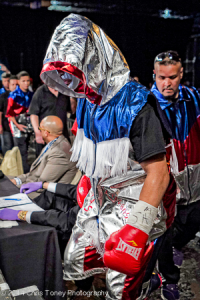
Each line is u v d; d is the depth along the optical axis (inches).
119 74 42.2
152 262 51.3
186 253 88.1
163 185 40.5
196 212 74.7
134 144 41.8
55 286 54.6
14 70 328.2
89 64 39.6
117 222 47.6
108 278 48.1
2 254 49.5
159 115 42.6
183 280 75.6
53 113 135.7
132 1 306.3
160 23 314.2
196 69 348.8
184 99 71.2
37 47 328.2
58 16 323.3
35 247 51.7
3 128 170.2
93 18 324.2
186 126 71.0
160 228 48.6
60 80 46.2
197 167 71.9
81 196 58.7
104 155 44.3
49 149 84.0
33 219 55.2
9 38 319.0
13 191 71.1
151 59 323.6
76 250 55.4
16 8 311.7
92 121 44.7
